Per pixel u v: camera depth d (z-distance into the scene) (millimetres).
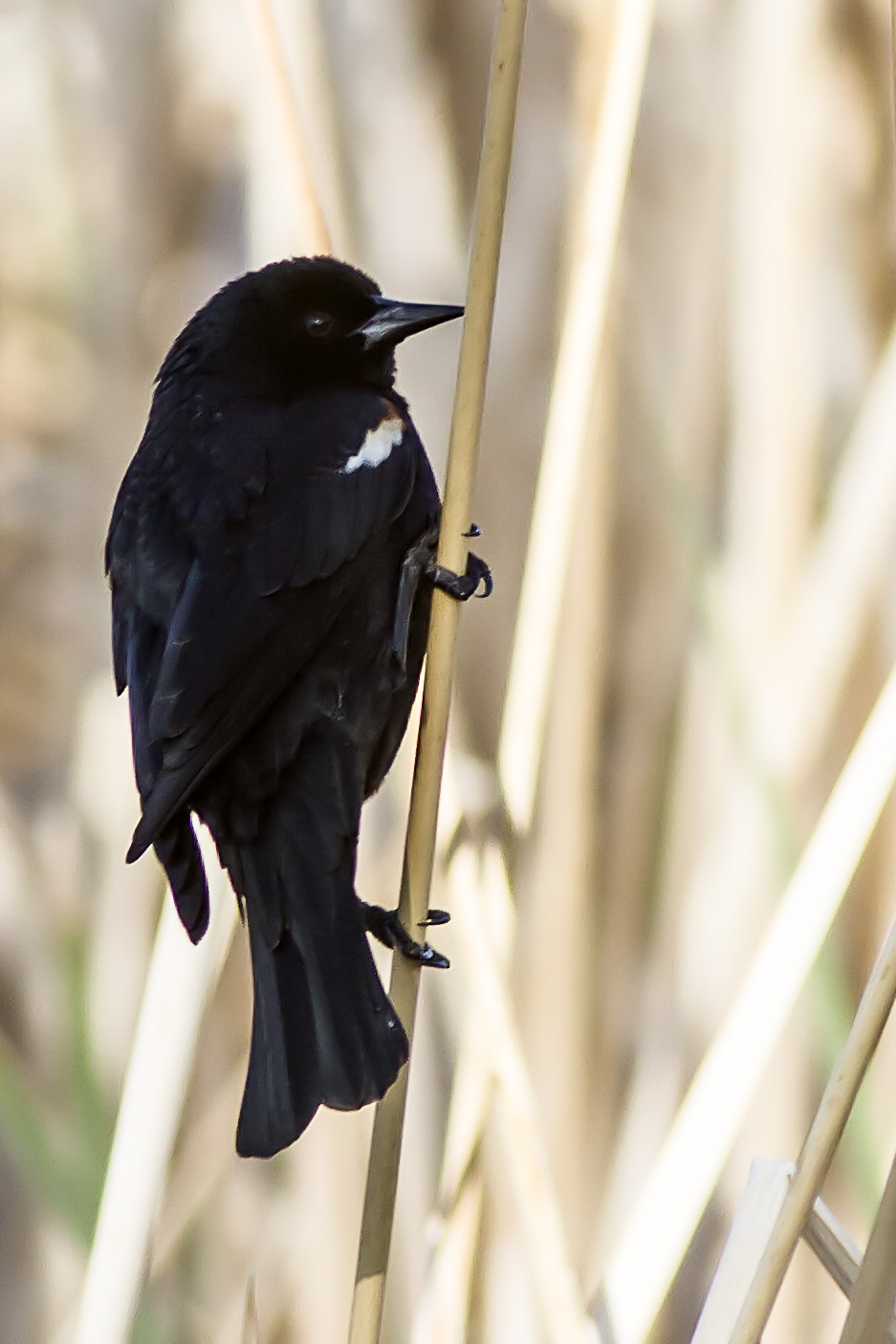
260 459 5344
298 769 5324
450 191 5539
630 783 5508
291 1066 5293
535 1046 5449
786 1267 5266
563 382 5379
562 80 5570
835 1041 5402
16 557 5566
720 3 5562
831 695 5457
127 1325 5328
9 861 5512
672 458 5449
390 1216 5305
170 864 5312
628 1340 5324
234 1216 5473
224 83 5570
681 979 5473
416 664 5359
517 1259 5426
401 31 5555
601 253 5379
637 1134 5465
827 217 5539
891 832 5488
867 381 5531
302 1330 5430
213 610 5324
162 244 5566
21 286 5586
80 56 5574
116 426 5562
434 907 5469
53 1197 5414
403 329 5383
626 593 5531
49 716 5570
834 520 5457
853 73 5539
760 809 5465
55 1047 5484
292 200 5387
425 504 5363
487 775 5426
